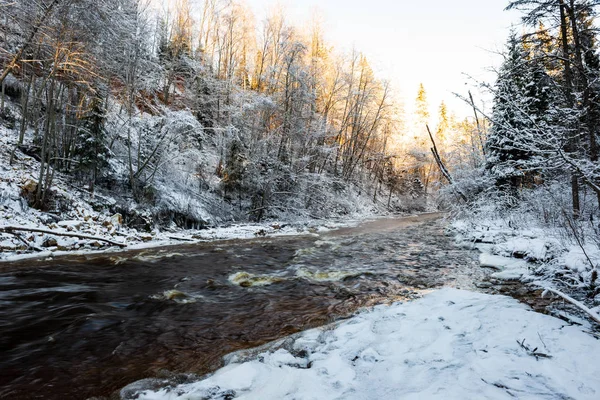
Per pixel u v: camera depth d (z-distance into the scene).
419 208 46.69
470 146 22.94
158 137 17.86
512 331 3.92
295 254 12.29
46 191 12.34
